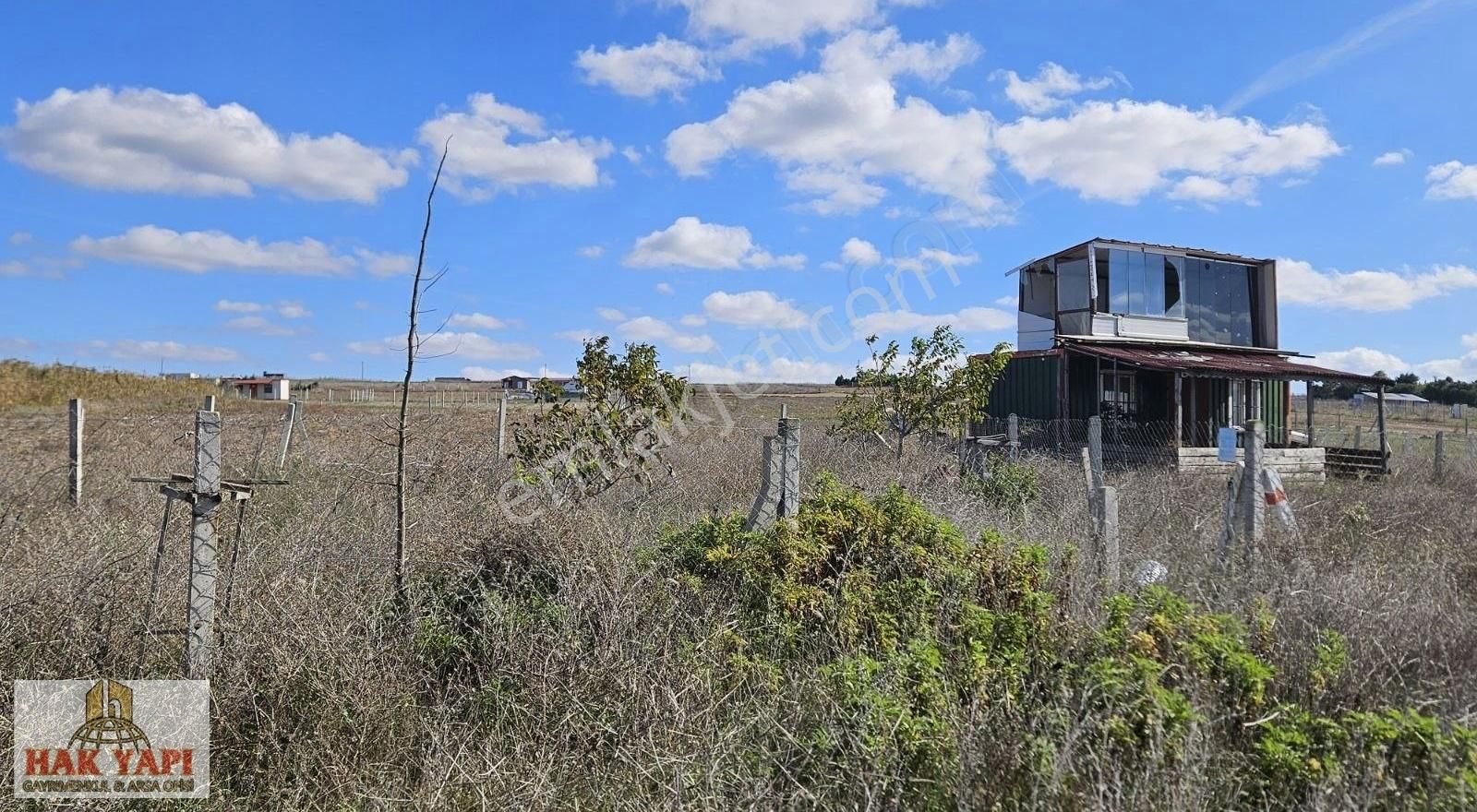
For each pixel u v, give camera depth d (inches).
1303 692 158.4
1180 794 118.0
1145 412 851.4
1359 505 331.6
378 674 155.2
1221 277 921.5
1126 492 366.6
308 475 344.8
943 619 178.9
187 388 1460.4
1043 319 900.0
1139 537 283.0
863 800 124.8
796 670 166.9
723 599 193.2
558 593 187.5
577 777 138.1
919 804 124.7
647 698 147.9
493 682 160.4
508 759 136.8
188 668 152.9
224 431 482.6
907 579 193.2
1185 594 208.5
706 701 152.6
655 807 124.6
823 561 200.7
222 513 222.7
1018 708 141.2
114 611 163.8
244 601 171.2
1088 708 138.4
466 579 199.9
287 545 207.3
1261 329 939.3
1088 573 212.8
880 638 176.9
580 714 149.5
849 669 149.9
